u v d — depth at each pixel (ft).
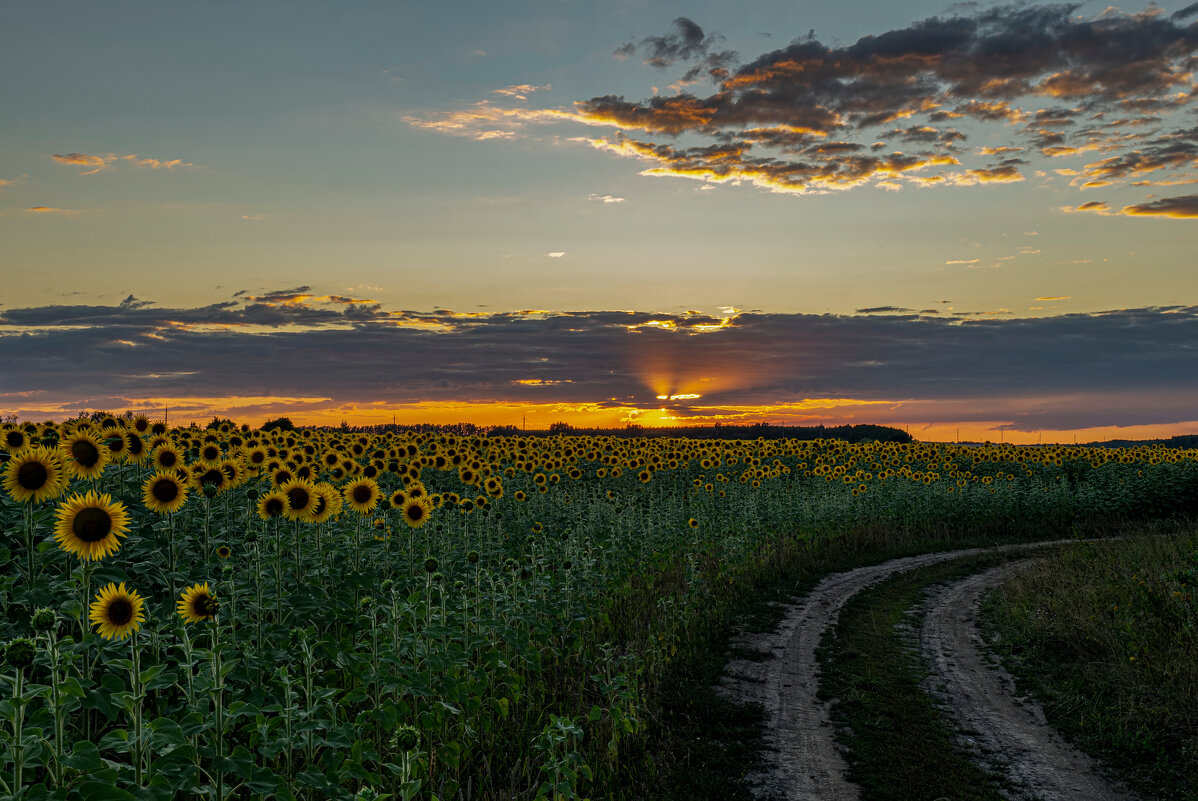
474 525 45.01
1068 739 32.35
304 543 30.19
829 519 82.94
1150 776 28.73
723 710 34.24
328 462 50.24
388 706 22.36
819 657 42.80
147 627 22.31
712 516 74.38
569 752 26.04
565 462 82.43
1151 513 97.09
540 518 58.39
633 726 29.58
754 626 48.26
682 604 47.80
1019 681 39.24
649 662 37.73
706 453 102.78
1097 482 109.91
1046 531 90.94
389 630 24.47
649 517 62.08
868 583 62.18
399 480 51.29
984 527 90.84
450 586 33.88
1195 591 41.93
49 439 30.55
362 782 21.34
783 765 29.60
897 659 42.75
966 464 128.88
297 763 22.24
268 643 23.75
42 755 14.57
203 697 18.66
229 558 27.40
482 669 29.58
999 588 58.80
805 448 122.01
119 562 24.17
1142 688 34.24
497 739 27.25
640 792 26.40
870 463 118.21
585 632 40.04
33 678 19.88
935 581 63.93
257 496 33.65
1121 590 47.91
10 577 20.53
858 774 29.01
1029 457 133.80
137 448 31.78
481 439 89.86
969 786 28.22
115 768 14.49
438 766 24.54
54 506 23.62
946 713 35.06
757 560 63.98
